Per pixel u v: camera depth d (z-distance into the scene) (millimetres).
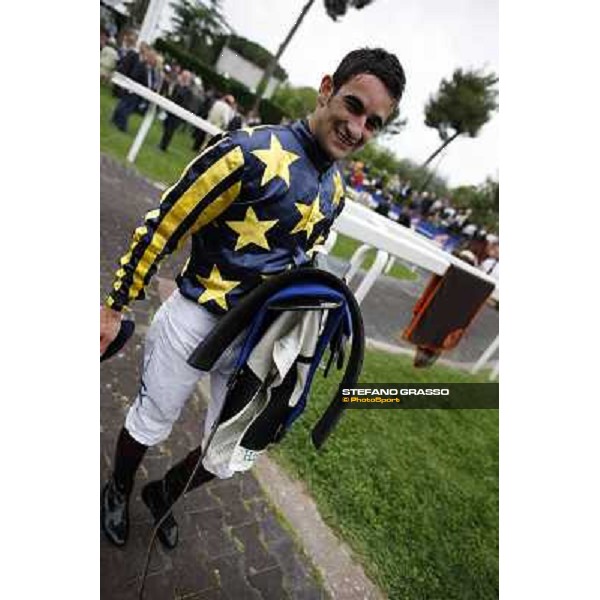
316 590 1808
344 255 3713
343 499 2184
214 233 1213
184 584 1607
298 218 1208
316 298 1222
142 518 1671
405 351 3375
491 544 2385
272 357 1300
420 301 3148
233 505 1896
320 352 1309
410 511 2326
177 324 1312
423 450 2738
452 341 3293
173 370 1343
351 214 2660
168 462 1854
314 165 1208
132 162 2738
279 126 1188
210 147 1119
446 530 2342
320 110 1197
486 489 2693
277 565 1801
